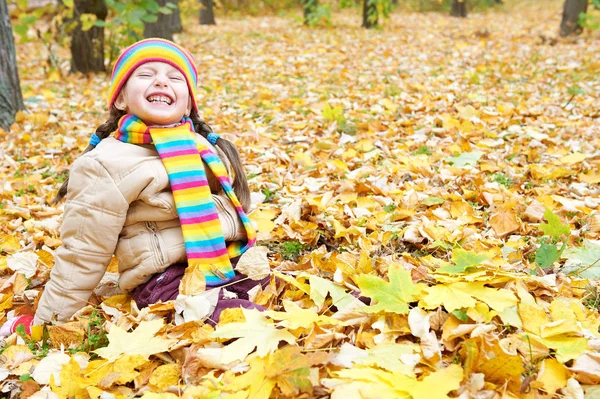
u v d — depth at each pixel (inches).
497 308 74.6
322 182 144.6
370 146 171.0
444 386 60.7
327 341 70.2
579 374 65.5
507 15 768.9
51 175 163.9
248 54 401.1
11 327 87.4
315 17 559.5
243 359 69.7
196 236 83.4
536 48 396.2
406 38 474.6
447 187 138.7
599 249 99.2
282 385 62.4
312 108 221.5
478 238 106.0
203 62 368.5
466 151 166.6
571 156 149.1
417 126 193.9
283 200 133.8
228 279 86.0
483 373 63.6
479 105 222.2
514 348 68.6
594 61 323.3
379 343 72.0
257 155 170.6
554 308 76.5
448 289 78.0
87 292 84.5
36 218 134.1
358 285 79.3
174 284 83.7
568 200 122.9
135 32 326.0
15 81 216.5
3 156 177.9
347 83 283.1
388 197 132.7
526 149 165.0
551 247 93.1
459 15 731.4
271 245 113.0
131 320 81.8
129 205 83.4
